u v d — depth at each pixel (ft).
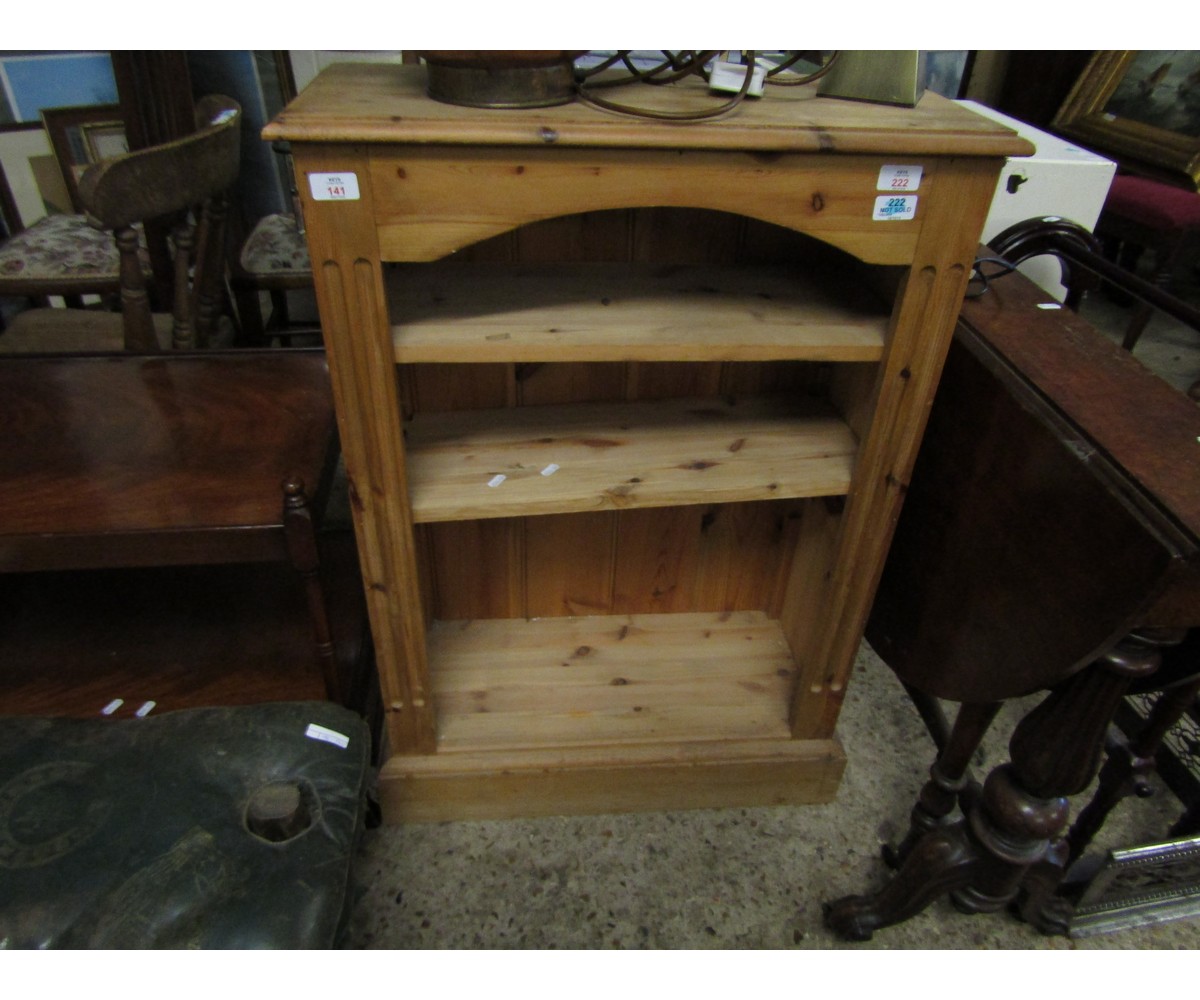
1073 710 3.01
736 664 4.89
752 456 3.72
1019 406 3.10
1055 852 3.84
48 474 3.65
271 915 2.77
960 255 2.94
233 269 7.08
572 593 5.04
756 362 4.14
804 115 2.78
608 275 3.61
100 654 4.65
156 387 4.36
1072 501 2.81
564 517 4.64
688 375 4.15
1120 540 2.58
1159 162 9.23
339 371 2.93
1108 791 3.96
